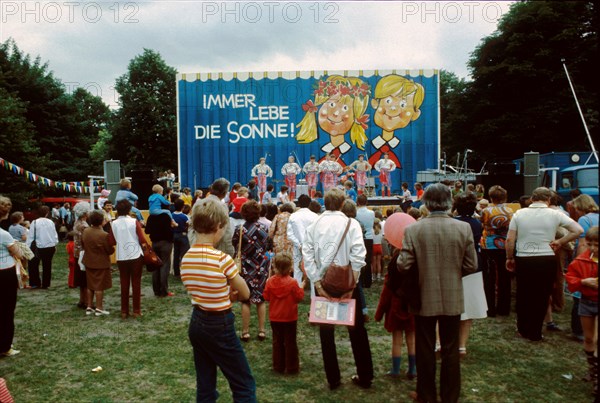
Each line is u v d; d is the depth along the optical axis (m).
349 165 17.80
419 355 3.84
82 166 29.73
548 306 6.00
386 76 17.73
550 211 5.45
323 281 4.20
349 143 17.81
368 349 4.37
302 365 4.98
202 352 3.41
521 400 4.11
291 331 4.71
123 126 34.78
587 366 4.85
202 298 3.34
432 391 3.81
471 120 17.70
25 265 9.31
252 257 5.79
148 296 8.33
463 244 3.77
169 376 4.70
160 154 35.06
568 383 4.45
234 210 8.27
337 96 17.75
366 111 17.78
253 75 17.70
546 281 5.48
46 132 28.72
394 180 17.83
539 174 13.82
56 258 13.91
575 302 5.64
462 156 21.22
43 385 4.52
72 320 6.84
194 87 17.69
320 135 17.81
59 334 6.13
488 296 6.62
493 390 4.30
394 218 4.41
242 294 3.41
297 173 17.53
